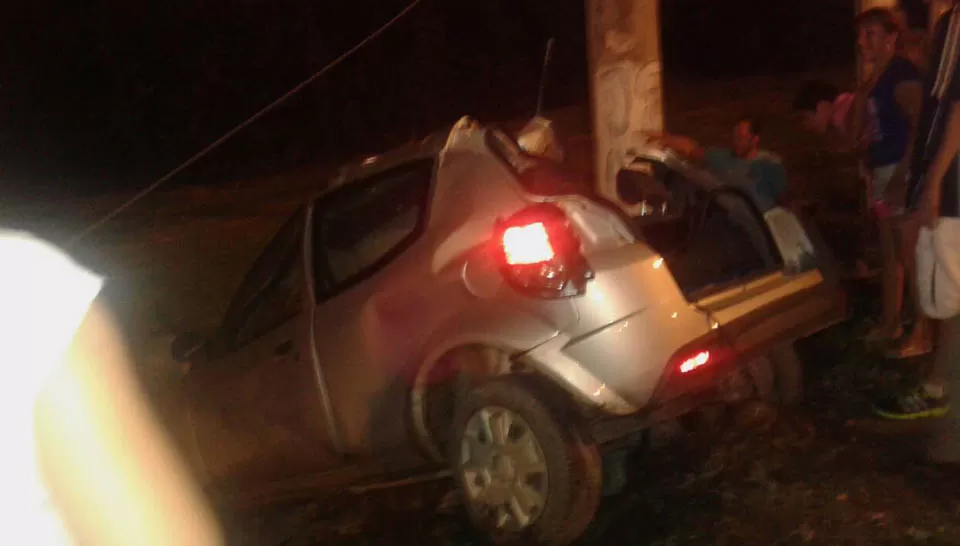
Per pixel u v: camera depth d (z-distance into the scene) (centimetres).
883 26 599
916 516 443
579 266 421
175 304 1023
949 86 477
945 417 489
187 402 552
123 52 2309
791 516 455
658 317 424
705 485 493
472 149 461
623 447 493
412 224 479
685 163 559
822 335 676
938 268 493
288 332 504
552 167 467
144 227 1516
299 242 512
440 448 477
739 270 520
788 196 546
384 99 2319
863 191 809
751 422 530
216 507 546
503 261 428
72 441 259
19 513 236
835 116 676
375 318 469
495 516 446
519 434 432
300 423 507
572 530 422
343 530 504
